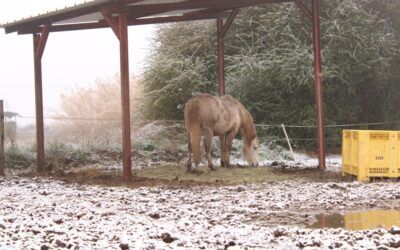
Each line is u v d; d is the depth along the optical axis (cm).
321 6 2117
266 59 2073
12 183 1233
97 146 1759
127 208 898
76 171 1465
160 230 684
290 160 1725
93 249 574
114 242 615
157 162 1655
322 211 868
